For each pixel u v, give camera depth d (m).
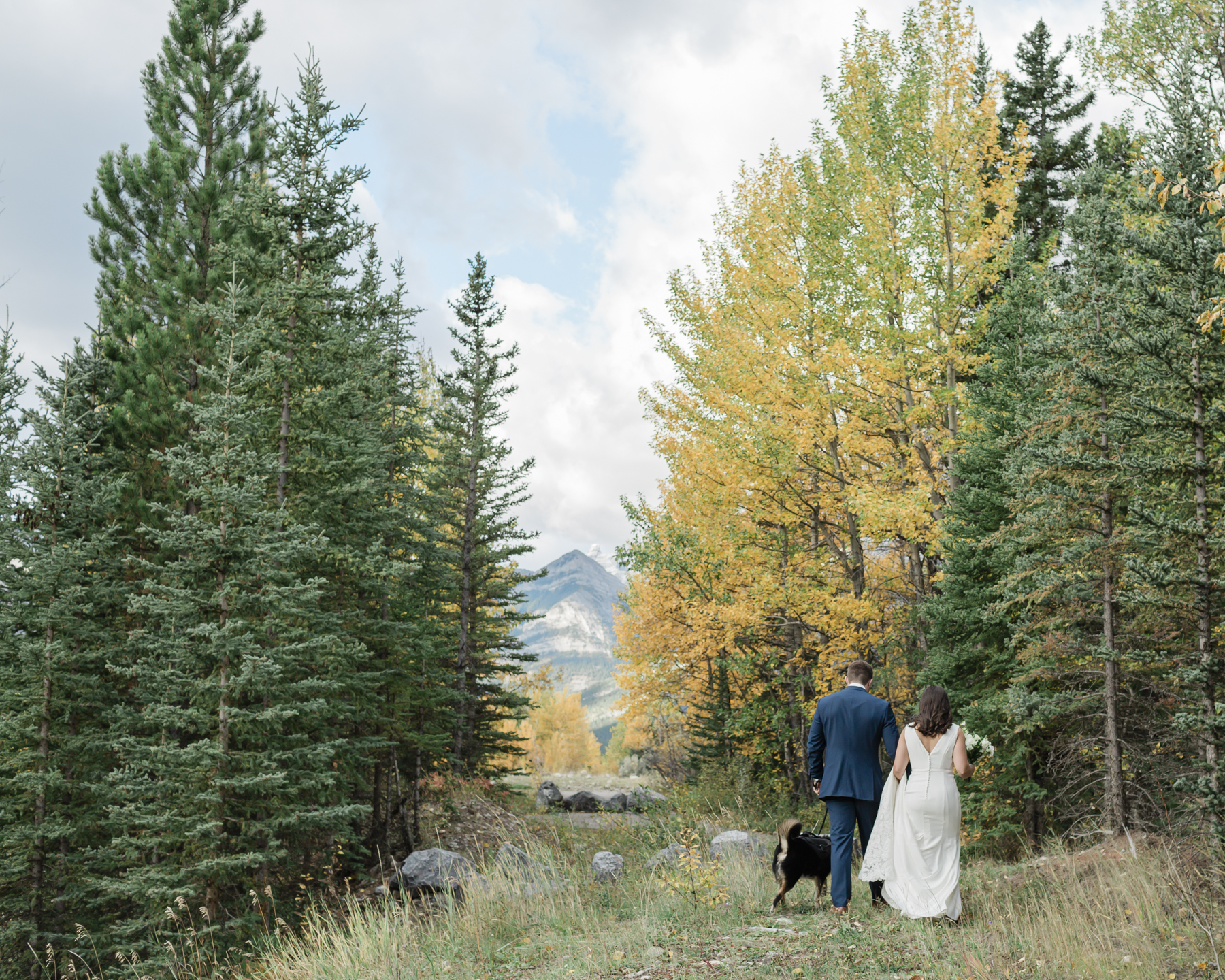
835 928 5.57
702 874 7.20
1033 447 8.98
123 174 16.12
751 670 16.05
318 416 12.06
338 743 10.91
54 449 12.27
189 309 13.76
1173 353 7.46
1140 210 8.89
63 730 11.88
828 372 13.92
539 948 6.44
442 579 18.02
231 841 10.06
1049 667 9.56
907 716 14.41
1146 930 4.70
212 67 17.80
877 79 13.75
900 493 12.96
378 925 7.69
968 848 10.88
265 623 10.65
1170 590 7.61
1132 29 14.53
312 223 12.34
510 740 23.91
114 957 10.69
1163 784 8.91
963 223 13.33
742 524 15.94
